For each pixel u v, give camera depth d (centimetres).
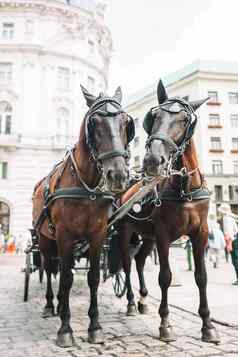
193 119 411
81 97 3178
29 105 2984
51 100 3038
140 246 598
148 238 572
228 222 1151
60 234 417
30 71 3023
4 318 521
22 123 2955
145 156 376
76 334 435
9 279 984
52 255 569
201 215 423
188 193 411
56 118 3048
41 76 3062
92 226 418
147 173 371
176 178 414
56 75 3089
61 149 2953
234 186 3784
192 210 414
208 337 398
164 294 415
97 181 413
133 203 440
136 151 4534
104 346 388
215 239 1290
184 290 774
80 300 653
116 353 363
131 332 442
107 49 3744
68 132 3083
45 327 472
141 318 519
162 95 435
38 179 2898
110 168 356
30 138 2939
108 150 364
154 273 1130
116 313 554
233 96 3991
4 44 2995
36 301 648
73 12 3169
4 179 2856
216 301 641
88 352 368
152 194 440
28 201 2848
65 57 3136
